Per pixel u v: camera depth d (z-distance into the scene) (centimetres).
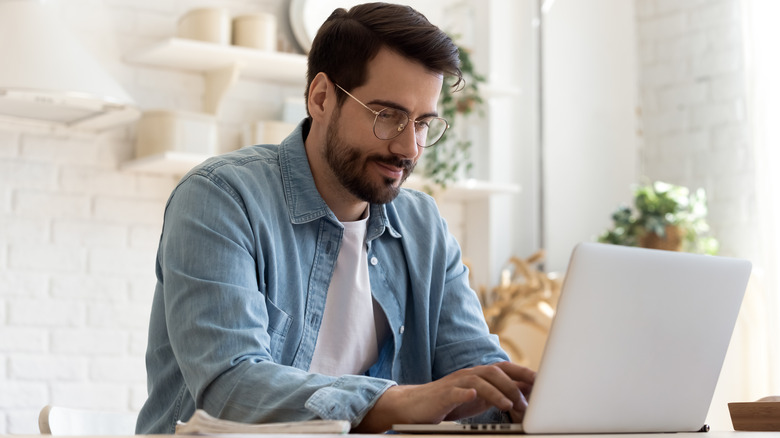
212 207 142
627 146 425
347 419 111
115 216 326
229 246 138
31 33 284
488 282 390
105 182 326
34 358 310
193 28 325
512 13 418
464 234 403
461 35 382
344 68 153
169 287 136
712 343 123
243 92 353
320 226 159
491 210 393
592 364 108
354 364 161
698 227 375
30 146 316
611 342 109
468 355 168
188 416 146
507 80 413
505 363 122
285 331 151
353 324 160
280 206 156
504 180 408
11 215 311
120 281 325
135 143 332
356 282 162
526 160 414
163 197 335
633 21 430
